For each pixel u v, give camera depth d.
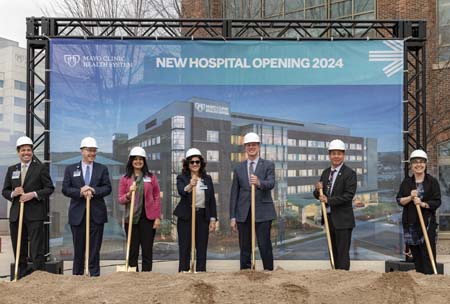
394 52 8.94
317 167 9.12
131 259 7.77
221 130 9.10
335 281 6.01
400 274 5.89
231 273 6.46
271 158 9.09
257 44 9.03
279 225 9.21
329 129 9.04
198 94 9.08
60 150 8.92
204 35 13.96
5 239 16.25
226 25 9.09
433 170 16.38
